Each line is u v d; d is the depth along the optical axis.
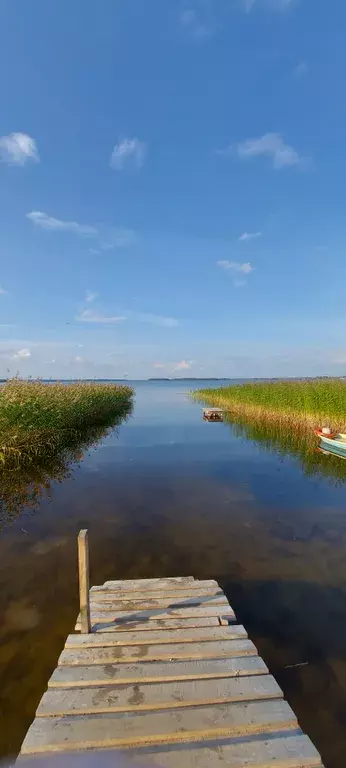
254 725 2.71
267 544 6.24
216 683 3.10
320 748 2.87
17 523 7.06
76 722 2.73
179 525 6.97
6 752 2.83
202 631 3.75
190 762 2.46
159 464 11.59
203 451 13.54
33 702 3.22
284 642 3.96
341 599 4.73
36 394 12.64
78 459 12.21
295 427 17.58
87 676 3.15
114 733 2.64
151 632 3.73
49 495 8.62
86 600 3.67
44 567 5.45
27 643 3.89
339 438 13.12
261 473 10.60
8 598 4.67
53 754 2.53
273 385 21.94
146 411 28.62
